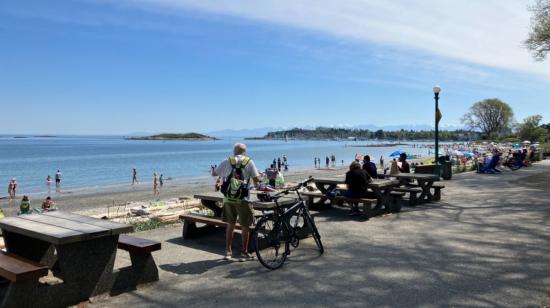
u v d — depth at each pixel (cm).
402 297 473
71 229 471
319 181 1116
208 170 6562
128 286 502
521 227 838
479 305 448
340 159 10319
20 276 407
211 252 677
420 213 1013
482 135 16412
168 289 507
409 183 1371
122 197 3200
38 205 2828
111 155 11375
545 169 2478
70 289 452
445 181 1775
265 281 534
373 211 971
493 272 558
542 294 478
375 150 16512
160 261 627
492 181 1759
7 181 4962
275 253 598
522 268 574
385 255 648
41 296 430
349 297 476
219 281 536
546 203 1136
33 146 19800
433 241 732
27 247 548
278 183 2103
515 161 2509
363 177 977
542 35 2766
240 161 621
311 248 696
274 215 610
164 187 4062
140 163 8206
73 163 8125
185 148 17688
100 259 477
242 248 632
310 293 490
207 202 811
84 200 3033
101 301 469
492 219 924
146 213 1569
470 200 1216
